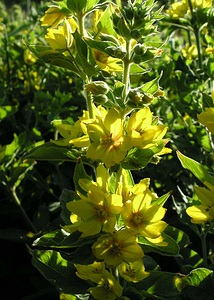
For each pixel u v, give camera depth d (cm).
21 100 53
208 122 19
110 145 19
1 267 36
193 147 36
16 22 78
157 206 18
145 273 20
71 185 41
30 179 38
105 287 20
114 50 19
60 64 22
